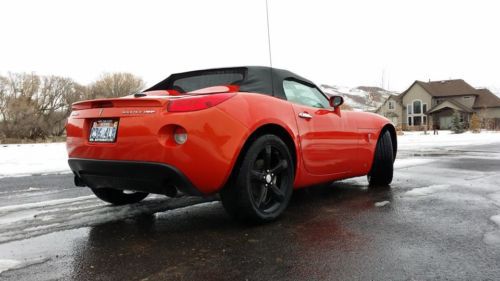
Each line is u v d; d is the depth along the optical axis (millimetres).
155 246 2354
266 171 2803
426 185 4395
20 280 1874
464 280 1809
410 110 49688
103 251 2281
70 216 3129
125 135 2572
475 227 2652
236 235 2549
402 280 1821
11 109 33906
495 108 46250
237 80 3137
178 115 2459
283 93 3223
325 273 1916
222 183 2562
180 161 2438
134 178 2617
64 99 42656
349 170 3781
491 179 4844
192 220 2961
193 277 1886
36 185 4961
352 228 2676
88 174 2889
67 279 1883
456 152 9734
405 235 2494
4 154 11477
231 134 2547
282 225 2775
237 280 1847
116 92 51656
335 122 3574
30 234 2645
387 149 4285
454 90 48500
